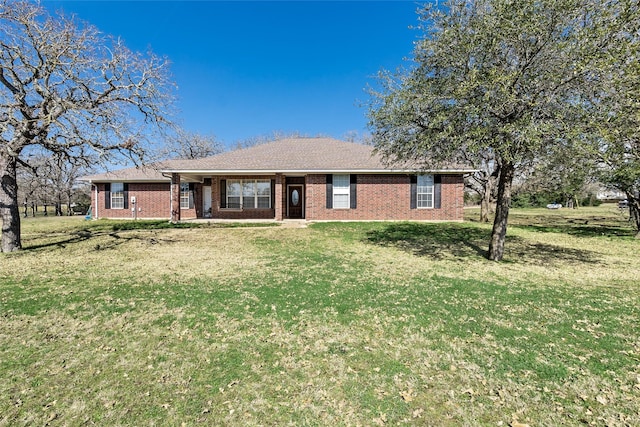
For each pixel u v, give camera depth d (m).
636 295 5.45
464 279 6.47
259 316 4.55
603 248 10.20
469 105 6.45
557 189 15.41
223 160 17.59
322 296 5.40
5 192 9.51
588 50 5.69
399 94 7.47
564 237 12.62
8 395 2.82
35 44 9.09
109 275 6.80
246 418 2.57
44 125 9.12
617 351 3.54
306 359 3.43
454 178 16.48
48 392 2.87
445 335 3.95
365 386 2.97
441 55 7.08
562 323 4.28
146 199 20.78
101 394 2.84
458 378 3.08
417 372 3.18
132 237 12.27
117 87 9.98
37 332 4.04
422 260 8.30
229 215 18.77
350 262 8.06
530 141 5.85
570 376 3.09
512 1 5.96
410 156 8.67
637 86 5.22
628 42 5.32
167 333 4.03
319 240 11.40
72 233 13.52
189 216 20.08
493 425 2.49
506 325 4.23
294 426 2.49
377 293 5.56
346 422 2.53
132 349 3.63
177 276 6.73
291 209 19.00
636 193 12.74
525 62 6.46
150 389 2.92
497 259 8.31
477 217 24.09
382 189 16.53
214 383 3.01
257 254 9.14
